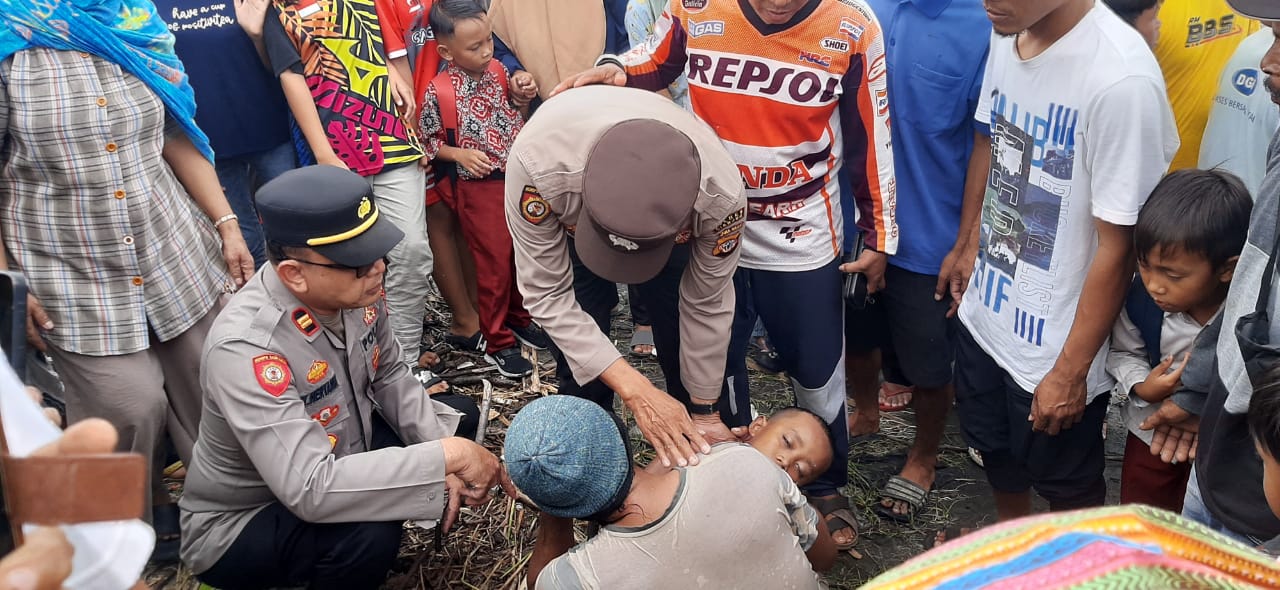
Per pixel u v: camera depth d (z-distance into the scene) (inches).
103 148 103.9
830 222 119.0
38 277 105.4
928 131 121.8
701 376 108.4
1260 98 120.0
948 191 124.3
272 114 149.6
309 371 100.4
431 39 152.6
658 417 93.6
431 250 160.6
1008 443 113.8
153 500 120.0
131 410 110.5
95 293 107.3
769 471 84.8
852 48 108.4
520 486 80.0
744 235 118.7
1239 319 71.8
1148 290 88.3
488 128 150.9
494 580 116.5
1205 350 84.5
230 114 145.6
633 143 87.2
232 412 95.4
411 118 148.0
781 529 82.6
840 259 123.2
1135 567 29.9
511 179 97.1
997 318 106.0
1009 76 98.6
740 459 84.3
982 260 108.6
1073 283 96.2
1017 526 33.9
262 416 95.1
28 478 32.4
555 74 164.1
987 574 31.6
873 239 119.4
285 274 95.6
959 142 123.3
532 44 162.7
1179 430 92.7
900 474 136.3
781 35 108.0
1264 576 32.4
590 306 133.4
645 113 96.3
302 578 106.1
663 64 118.9
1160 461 97.3
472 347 166.9
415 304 148.9
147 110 108.2
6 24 97.2
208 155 120.7
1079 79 88.8
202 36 139.8
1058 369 96.6
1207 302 88.0
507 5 163.2
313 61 138.6
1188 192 82.4
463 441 105.0
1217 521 83.4
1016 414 106.7
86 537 38.2
